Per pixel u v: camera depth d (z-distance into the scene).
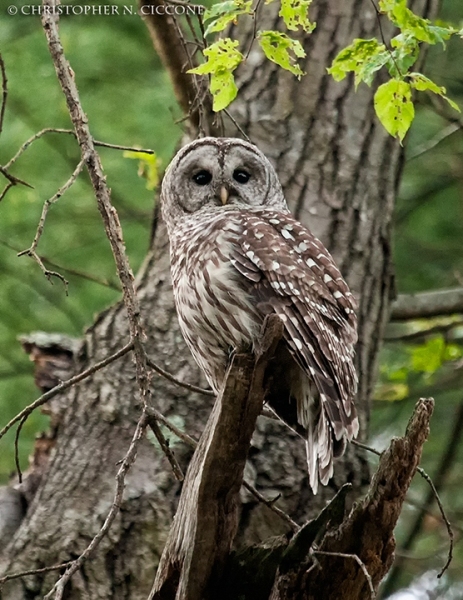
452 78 15.94
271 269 8.64
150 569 9.77
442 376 16.95
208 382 10.08
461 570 16.70
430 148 15.19
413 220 17.23
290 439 10.21
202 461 6.93
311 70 11.66
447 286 16.89
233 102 11.62
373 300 11.26
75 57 15.32
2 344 15.10
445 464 15.12
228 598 6.95
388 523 6.50
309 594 6.67
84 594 9.77
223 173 10.04
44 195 14.89
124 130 15.10
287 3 9.03
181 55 11.02
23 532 10.23
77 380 7.51
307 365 8.24
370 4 11.88
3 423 14.77
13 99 14.99
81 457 10.43
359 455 10.39
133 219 15.40
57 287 15.23
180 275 9.16
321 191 11.28
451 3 16.75
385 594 15.06
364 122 11.61
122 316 11.06
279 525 9.87
